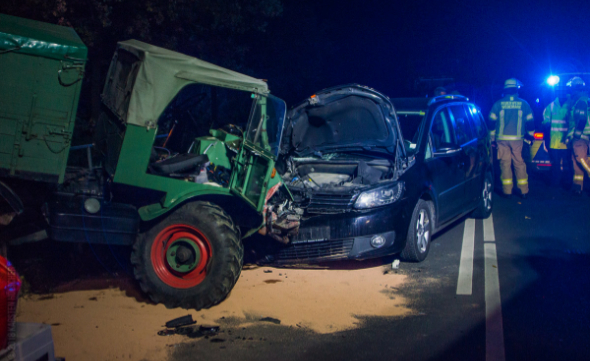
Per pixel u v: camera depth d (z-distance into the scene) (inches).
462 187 315.3
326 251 244.5
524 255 275.4
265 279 242.5
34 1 346.0
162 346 175.0
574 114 423.5
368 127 284.2
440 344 177.5
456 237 313.7
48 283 226.8
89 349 171.6
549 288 228.2
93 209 206.1
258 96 215.9
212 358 167.6
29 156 191.8
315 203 250.4
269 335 184.2
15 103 189.3
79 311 202.1
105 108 232.5
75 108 193.2
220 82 206.2
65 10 360.8
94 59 439.5
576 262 263.0
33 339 112.5
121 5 407.2
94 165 243.9
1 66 187.2
